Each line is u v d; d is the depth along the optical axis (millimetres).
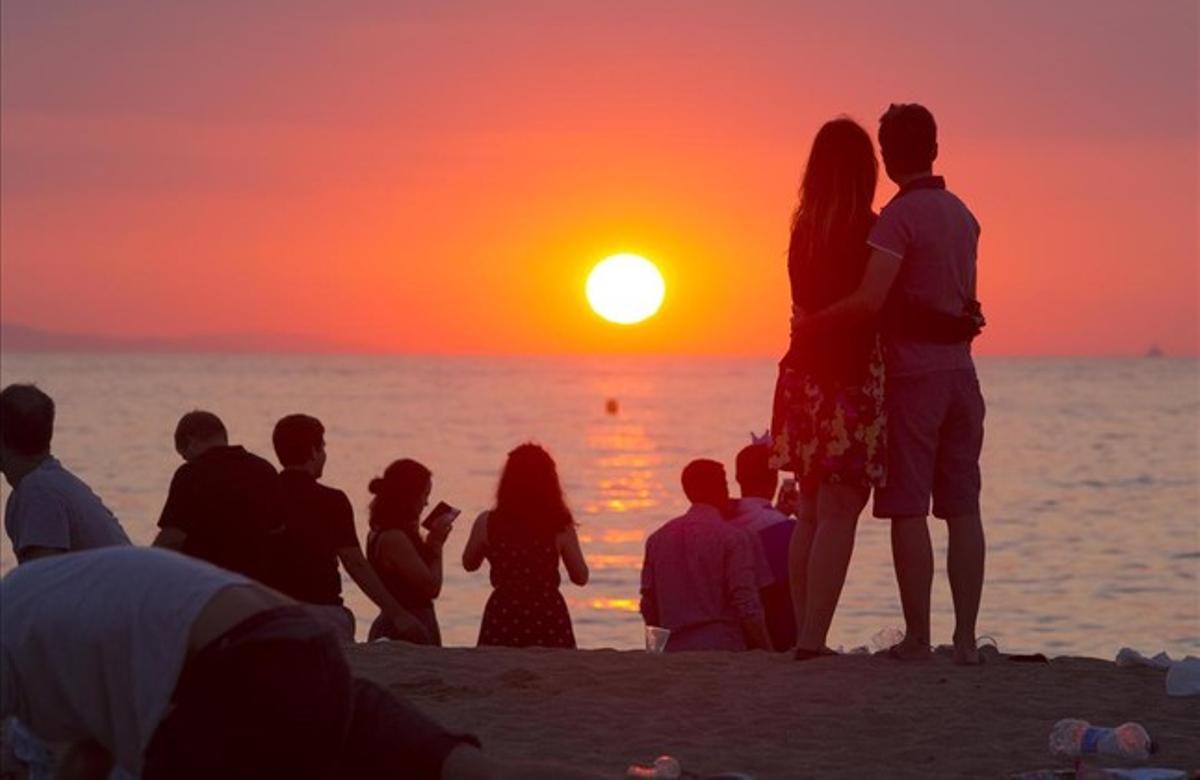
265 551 12148
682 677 11070
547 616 14102
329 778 6258
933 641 28594
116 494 68250
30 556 9883
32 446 10016
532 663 11680
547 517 14148
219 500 11961
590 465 97062
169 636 5910
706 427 149000
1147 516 61438
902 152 11250
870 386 11047
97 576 6066
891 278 10938
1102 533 55062
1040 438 121938
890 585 38938
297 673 6004
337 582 13906
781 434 11367
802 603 12031
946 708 10234
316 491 13781
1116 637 32250
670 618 13148
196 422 12359
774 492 14125
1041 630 33281
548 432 135625
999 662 11656
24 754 8148
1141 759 9055
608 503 71438
